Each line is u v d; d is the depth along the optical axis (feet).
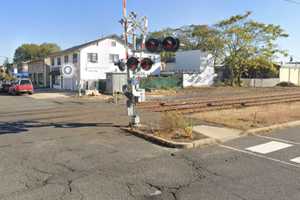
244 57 156.87
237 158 25.08
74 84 138.72
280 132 35.81
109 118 45.42
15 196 17.25
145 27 37.52
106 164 23.20
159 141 29.86
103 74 139.33
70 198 17.03
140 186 18.88
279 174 21.20
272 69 161.99
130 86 37.09
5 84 122.72
